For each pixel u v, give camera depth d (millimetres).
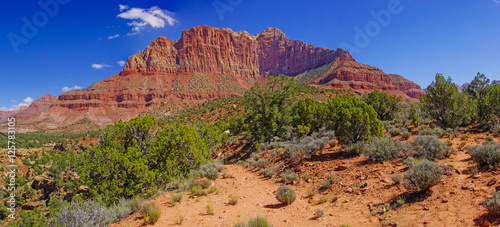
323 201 8930
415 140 10531
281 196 9383
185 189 12578
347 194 9016
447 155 9750
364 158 12445
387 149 11062
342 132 15203
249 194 11461
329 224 6789
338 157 14031
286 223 7176
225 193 11852
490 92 20391
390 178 8930
